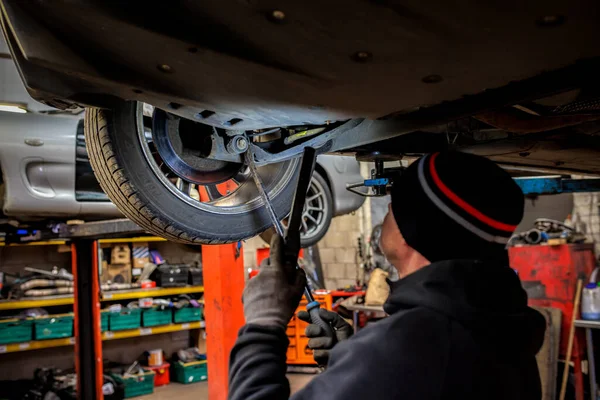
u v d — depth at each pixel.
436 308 0.80
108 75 1.03
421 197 0.86
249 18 0.82
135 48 0.95
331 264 7.76
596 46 0.86
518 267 4.81
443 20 0.78
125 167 1.67
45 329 5.24
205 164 1.86
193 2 0.80
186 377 6.24
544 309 4.41
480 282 0.82
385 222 0.99
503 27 0.79
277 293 0.98
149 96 1.16
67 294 5.62
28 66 1.08
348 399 0.73
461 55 0.90
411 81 1.02
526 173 3.80
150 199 1.72
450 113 1.25
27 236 3.70
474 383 0.75
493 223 0.83
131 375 5.78
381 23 0.81
